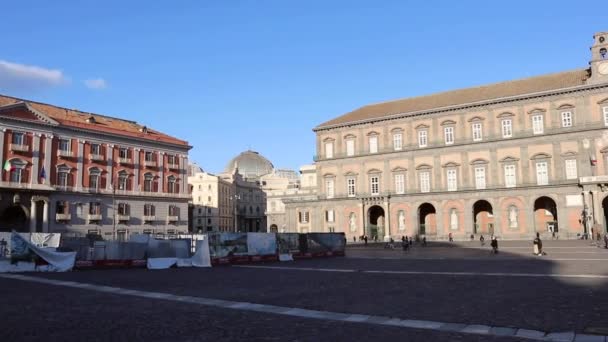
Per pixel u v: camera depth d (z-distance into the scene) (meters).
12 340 12.59
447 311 16.17
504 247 61.19
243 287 24.20
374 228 94.50
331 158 96.50
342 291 22.00
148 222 89.88
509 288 21.75
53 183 77.25
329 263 42.72
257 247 46.44
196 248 41.28
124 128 92.31
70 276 31.53
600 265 32.38
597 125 74.00
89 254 39.31
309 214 98.62
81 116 87.88
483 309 16.36
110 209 84.50
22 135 74.25
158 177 92.94
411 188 87.88
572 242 65.81
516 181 79.50
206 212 157.50
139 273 33.97
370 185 92.06
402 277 28.00
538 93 78.00
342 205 94.31
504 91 83.44
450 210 84.25
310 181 150.88
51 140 77.56
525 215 78.06
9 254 36.88
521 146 79.50
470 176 83.00
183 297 20.62
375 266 37.47
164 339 12.57
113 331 13.61
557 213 75.69
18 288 24.56
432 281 25.50
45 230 75.25
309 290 22.53
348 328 13.79
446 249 62.66
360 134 94.00
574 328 13.23
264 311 16.80
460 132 84.69
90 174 82.56
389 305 17.64
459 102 85.44
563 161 76.25
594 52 75.19
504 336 12.55
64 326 14.36
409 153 88.62
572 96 76.38
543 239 74.88
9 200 71.69
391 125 91.06
